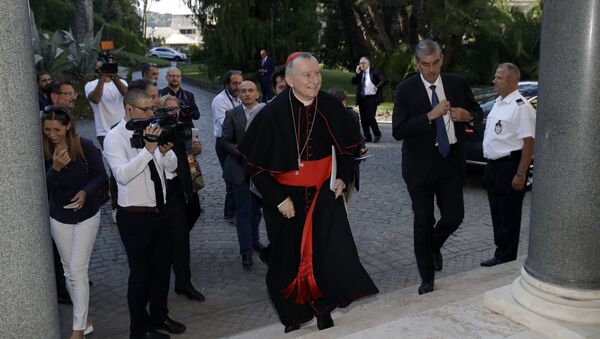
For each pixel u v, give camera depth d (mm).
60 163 3889
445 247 6238
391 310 3928
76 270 3982
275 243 3537
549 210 2994
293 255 3533
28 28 2141
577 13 2781
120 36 43781
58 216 3971
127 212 3990
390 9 23250
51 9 36469
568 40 2822
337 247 3424
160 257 4207
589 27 2758
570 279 2963
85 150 4047
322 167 3416
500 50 20031
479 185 8812
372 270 5668
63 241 4020
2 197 2068
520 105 4977
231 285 5328
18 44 2072
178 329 4367
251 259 5719
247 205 5652
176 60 59344
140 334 4156
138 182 3965
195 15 24844
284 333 3816
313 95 3209
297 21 24672
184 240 4832
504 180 5125
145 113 3986
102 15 53062
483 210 7582
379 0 19469
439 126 4188
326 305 3480
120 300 5074
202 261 5930
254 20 23859
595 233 2908
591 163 2850
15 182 2094
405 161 4375
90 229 4012
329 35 33312
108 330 4516
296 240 3508
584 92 2805
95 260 6004
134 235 4023
